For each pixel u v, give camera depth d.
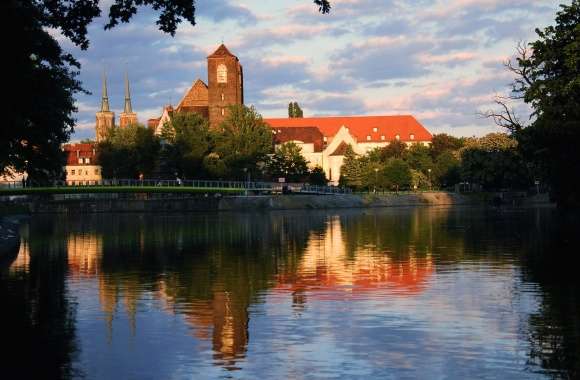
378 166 181.88
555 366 18.92
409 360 19.69
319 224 87.75
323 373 18.66
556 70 60.44
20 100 35.53
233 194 151.00
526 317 24.73
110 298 30.38
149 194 159.88
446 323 23.97
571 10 58.25
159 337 22.72
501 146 160.00
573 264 38.72
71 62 45.00
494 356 19.92
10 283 35.88
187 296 30.48
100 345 21.83
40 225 96.88
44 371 19.19
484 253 45.28
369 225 82.31
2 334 23.42
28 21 32.28
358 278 34.91
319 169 186.12
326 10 27.02
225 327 23.97
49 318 26.08
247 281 34.81
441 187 193.50
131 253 51.34
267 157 170.50
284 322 24.56
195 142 155.25
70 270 41.16
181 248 54.91
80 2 29.12
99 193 142.25
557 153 57.25
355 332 22.89
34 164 59.56
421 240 57.16
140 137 158.50
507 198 157.38
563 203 65.12
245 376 18.50
